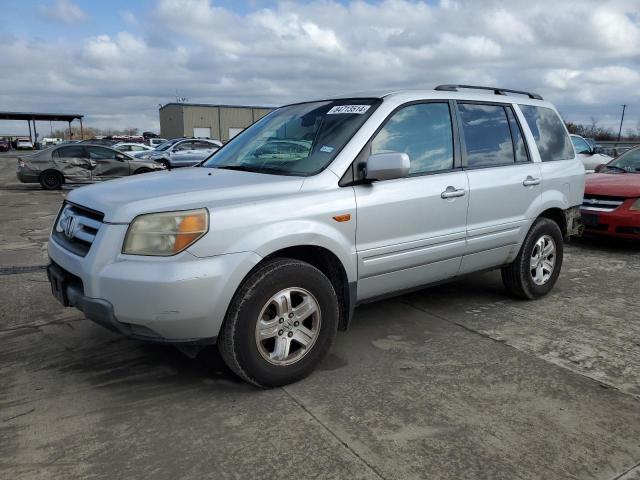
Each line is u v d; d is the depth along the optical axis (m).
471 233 4.20
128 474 2.44
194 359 3.69
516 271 4.83
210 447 2.65
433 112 4.07
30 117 57.12
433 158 4.00
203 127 63.41
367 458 2.57
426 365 3.61
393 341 4.04
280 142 3.97
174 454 2.60
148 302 2.79
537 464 2.53
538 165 4.81
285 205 3.16
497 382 3.36
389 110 3.76
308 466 2.51
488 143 4.45
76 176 18.14
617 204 7.26
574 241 8.15
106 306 2.86
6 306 4.84
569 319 4.53
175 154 22.47
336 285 3.58
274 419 2.91
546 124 5.09
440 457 2.58
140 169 18.91
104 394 3.20
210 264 2.88
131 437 2.74
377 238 3.60
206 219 2.89
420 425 2.86
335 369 3.55
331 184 3.40
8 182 22.05
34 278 5.84
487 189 4.28
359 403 3.09
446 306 4.86
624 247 7.68
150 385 3.31
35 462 2.53
